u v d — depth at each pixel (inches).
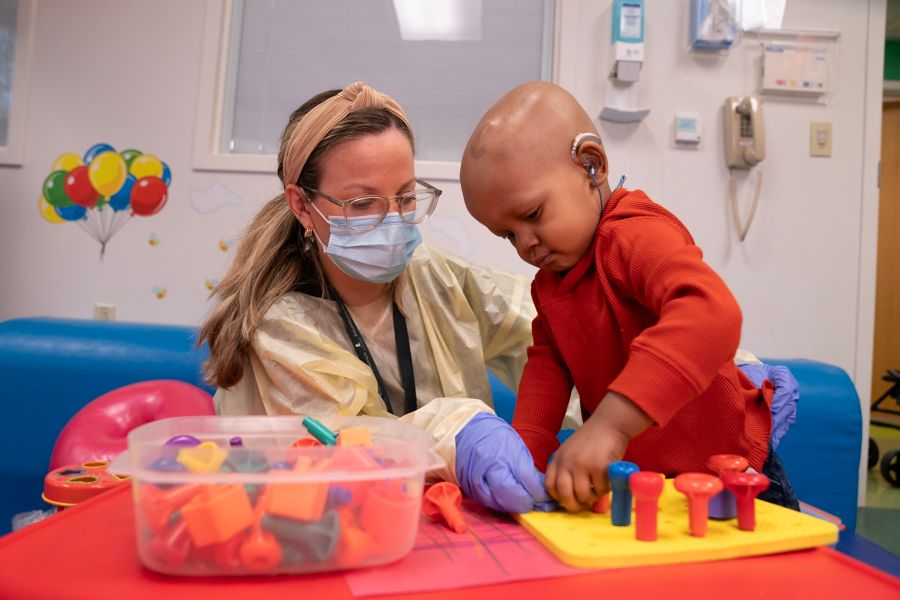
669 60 78.2
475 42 81.1
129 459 18.5
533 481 23.3
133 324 69.4
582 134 29.1
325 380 35.7
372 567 17.5
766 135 78.7
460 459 25.1
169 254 79.1
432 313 42.6
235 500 16.6
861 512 82.4
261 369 38.5
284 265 40.9
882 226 186.1
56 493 41.2
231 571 16.6
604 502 22.9
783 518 21.4
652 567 17.9
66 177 79.9
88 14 80.0
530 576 17.0
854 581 17.0
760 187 78.0
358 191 36.7
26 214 80.0
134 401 55.9
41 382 64.5
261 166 78.2
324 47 81.4
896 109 181.8
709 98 78.3
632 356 22.9
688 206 78.1
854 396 64.2
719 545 18.5
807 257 78.7
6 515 58.7
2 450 64.2
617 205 29.5
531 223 28.9
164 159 79.3
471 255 78.2
